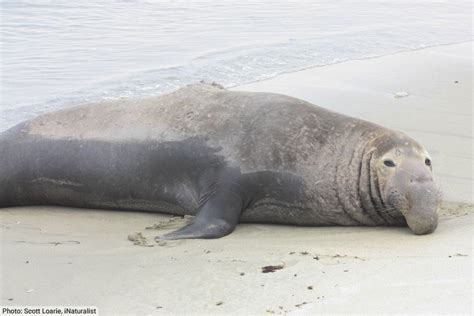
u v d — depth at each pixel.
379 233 8.16
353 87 15.05
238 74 15.72
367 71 16.42
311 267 6.66
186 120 9.32
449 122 12.70
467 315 5.19
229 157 8.87
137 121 9.60
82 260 7.34
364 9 24.25
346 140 8.79
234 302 6.00
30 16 20.94
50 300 6.28
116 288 6.53
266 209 8.89
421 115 13.09
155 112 9.60
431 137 11.80
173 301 6.14
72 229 8.77
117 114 9.83
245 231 8.54
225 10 23.14
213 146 8.98
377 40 19.62
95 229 8.77
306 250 7.35
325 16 22.80
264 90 14.52
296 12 23.28
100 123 9.83
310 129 8.91
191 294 6.26
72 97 13.77
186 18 21.70
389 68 16.77
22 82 14.71
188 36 19.27
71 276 6.86
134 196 9.53
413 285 5.89
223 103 9.37
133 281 6.67
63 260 7.36
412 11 24.23
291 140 8.85
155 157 9.30
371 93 14.62
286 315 5.58
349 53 18.09
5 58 16.52
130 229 8.77
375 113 13.19
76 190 9.84
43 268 7.11
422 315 5.25
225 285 6.40
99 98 13.76
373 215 8.52
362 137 8.74
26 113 12.85
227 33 19.78
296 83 15.17
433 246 7.18
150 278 6.72
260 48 18.11
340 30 20.75
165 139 9.27
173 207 9.34
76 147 9.78
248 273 6.66
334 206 8.65
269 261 7.00
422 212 7.76
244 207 8.83
